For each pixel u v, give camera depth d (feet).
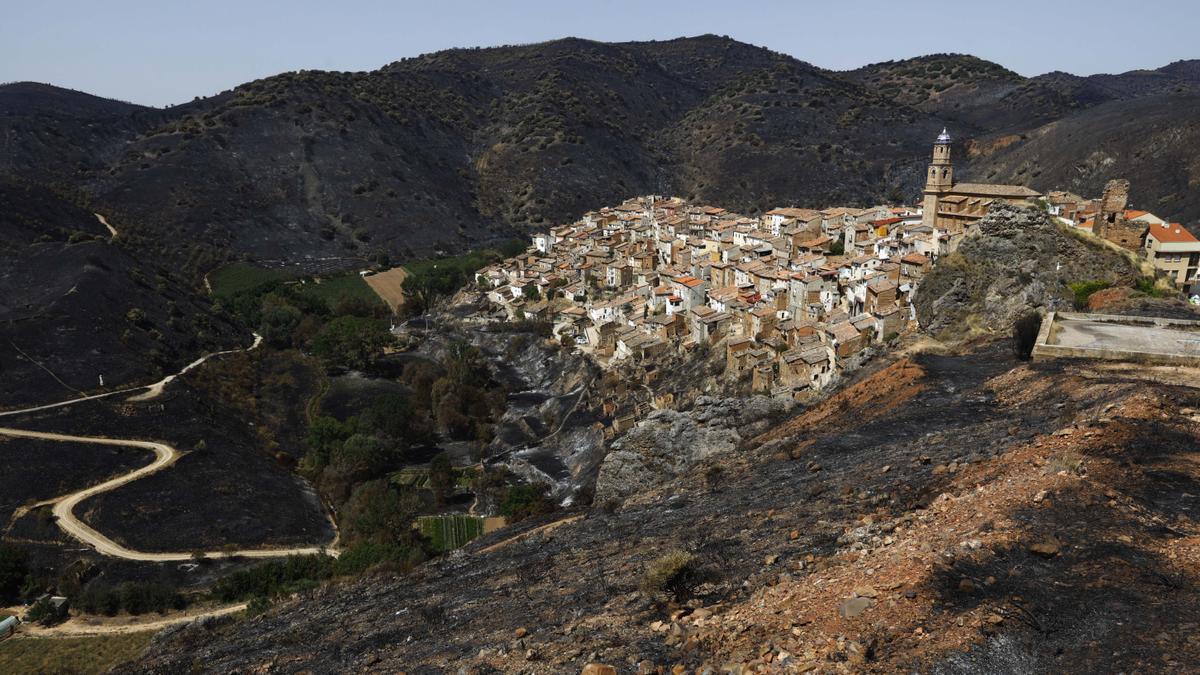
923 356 196.24
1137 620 52.47
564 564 116.06
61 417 334.03
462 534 273.95
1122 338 156.46
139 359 401.08
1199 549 60.44
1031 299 208.44
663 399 336.70
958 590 59.52
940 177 370.32
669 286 444.14
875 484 101.19
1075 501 71.10
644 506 156.04
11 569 242.17
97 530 271.90
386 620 115.96
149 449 325.62
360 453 340.18
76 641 207.31
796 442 159.84
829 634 57.06
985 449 101.14
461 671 74.33
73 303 418.92
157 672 131.23
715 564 84.53
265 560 268.82
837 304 331.77
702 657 60.29
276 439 385.50
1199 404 96.78
